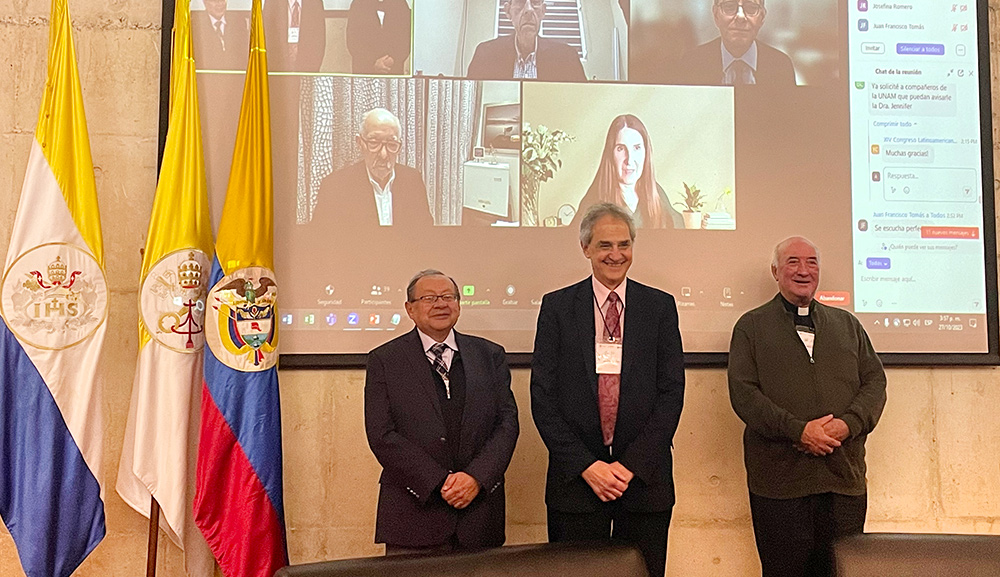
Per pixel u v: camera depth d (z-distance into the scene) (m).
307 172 3.54
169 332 3.19
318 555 3.44
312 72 3.58
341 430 3.48
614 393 2.91
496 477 2.76
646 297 2.96
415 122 3.59
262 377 3.19
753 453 3.09
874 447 3.58
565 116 3.62
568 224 3.58
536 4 3.65
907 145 3.69
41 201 3.14
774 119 3.66
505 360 3.02
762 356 3.08
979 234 3.67
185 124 3.33
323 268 3.51
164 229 3.23
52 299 3.10
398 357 2.89
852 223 3.64
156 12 3.61
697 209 3.61
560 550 2.00
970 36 3.76
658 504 2.78
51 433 3.03
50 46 3.25
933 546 2.01
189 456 3.26
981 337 3.63
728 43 3.68
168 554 3.42
